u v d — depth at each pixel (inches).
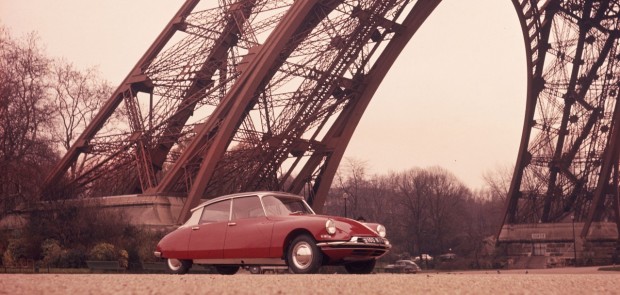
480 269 3449.8
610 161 2842.0
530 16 2623.0
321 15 1856.5
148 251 1573.6
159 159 1918.1
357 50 1863.9
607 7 2701.8
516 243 3277.6
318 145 1899.6
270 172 1856.5
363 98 1900.8
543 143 2987.2
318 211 1873.8
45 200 1786.4
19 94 1951.3
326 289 323.0
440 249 4840.1
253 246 622.5
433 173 5910.4
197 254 660.1
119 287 331.6
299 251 603.5
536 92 2869.1
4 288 321.7
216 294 289.1
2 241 1694.1
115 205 1787.6
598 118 2903.5
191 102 1843.0
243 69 1738.4
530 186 3216.0
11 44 2026.3
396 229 5265.8
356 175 4554.6
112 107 1987.0
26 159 1902.1
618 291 320.2
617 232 3088.1
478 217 7007.9
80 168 2018.9
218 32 1915.6
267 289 320.8
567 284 380.2
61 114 2346.2
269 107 1831.9
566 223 3157.0
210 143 1717.5
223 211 661.3
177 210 1744.6
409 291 311.1
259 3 1861.5
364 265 656.4
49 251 1581.0
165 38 1969.7
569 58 2834.6
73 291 303.9
